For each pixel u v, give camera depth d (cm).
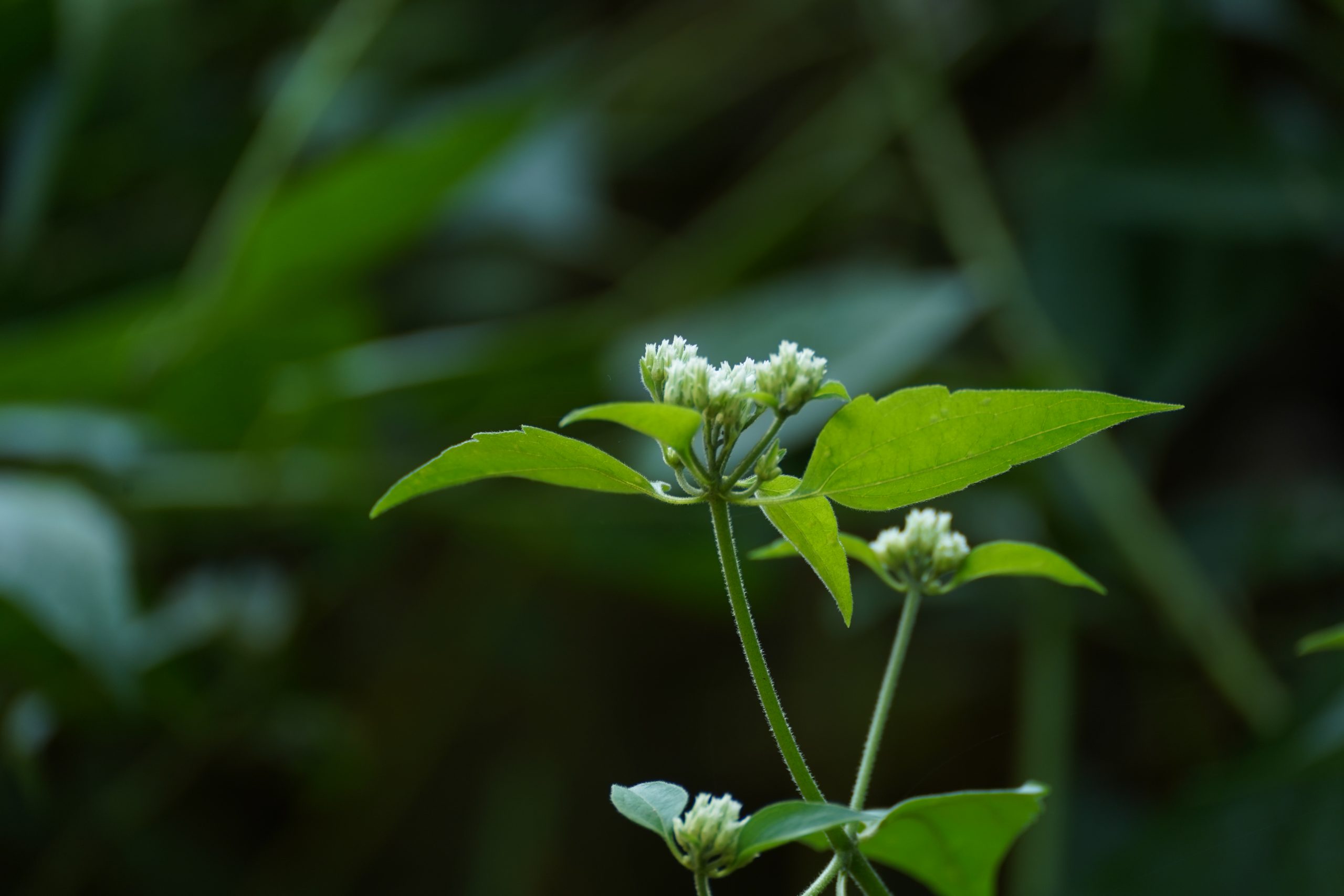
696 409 65
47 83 158
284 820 155
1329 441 143
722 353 128
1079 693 143
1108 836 131
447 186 125
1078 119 145
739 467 65
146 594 138
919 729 151
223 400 139
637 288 153
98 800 137
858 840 66
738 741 159
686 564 137
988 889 68
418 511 136
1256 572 130
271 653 135
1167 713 138
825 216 152
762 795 157
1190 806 105
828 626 146
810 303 129
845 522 139
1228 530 134
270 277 129
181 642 128
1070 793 119
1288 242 136
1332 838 99
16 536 94
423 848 156
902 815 67
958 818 67
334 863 152
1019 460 64
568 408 137
